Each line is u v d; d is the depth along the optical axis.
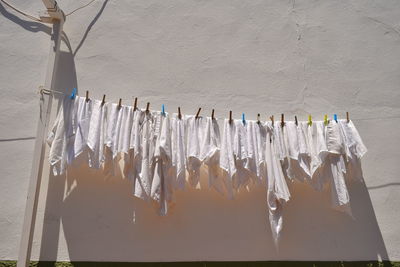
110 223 3.27
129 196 3.35
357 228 3.52
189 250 3.28
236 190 3.25
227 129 3.36
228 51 3.95
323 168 3.43
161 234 3.29
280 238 3.40
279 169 3.29
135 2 3.99
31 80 3.63
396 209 3.63
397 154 3.82
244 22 4.07
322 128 3.47
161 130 3.26
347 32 4.19
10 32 3.75
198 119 3.38
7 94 3.56
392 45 4.21
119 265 3.17
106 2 3.95
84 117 3.17
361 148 3.43
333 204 3.32
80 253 3.17
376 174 3.73
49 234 3.18
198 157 3.26
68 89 3.62
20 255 2.95
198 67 3.86
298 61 4.02
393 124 3.92
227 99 3.80
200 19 4.03
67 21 3.83
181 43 3.92
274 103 3.85
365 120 3.91
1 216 3.22
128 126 3.20
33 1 3.88
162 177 3.17
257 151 3.33
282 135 3.43
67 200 3.28
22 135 3.46
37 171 3.15
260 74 3.92
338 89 3.98
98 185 3.34
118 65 3.76
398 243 3.52
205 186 3.45
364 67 4.09
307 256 3.38
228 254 3.31
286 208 3.49
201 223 3.36
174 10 4.02
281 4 4.20
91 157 3.09
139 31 3.90
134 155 3.14
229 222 3.39
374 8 4.32
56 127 3.17
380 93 4.02
